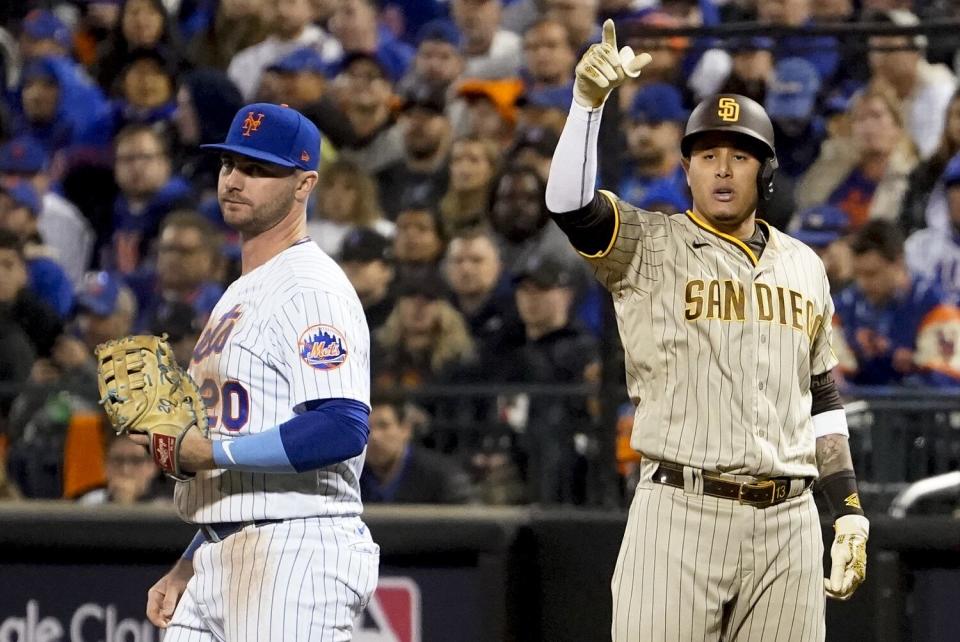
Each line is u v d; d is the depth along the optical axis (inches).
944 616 682.2
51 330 1078.4
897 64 854.5
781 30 735.7
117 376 494.0
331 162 1117.1
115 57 1355.8
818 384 567.8
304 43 1327.5
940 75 870.4
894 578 681.0
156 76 1304.1
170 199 1214.9
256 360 505.4
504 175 1013.8
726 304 527.8
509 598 705.6
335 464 497.7
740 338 525.7
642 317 535.8
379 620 712.4
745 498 523.5
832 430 566.9
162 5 1352.1
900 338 813.2
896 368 812.0
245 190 516.7
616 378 739.4
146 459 858.8
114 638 723.4
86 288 1080.2
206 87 1239.5
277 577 497.4
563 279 906.7
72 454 867.4
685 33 751.7
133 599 722.8
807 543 536.1
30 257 1152.8
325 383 494.3
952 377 804.0
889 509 718.5
